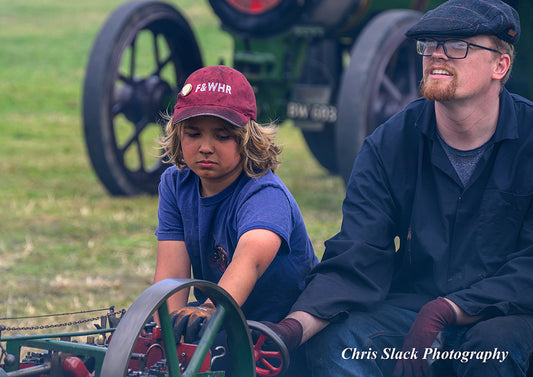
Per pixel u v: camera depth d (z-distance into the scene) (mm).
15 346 5125
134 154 24078
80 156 23109
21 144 25375
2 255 11828
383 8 16531
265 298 5648
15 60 48219
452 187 5648
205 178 5316
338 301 5441
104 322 5766
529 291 5281
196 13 62719
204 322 4824
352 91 14391
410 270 5918
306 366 5766
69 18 63969
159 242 5715
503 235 5559
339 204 15711
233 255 5152
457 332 5480
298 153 24062
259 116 15273
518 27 5418
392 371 5531
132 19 15922
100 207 15453
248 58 15289
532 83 9836
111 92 15758
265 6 15039
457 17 5316
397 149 5828
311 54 17438
